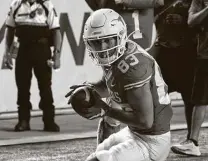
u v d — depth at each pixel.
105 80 8.54
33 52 15.84
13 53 15.89
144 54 7.78
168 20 13.48
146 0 12.39
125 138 8.11
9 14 15.82
